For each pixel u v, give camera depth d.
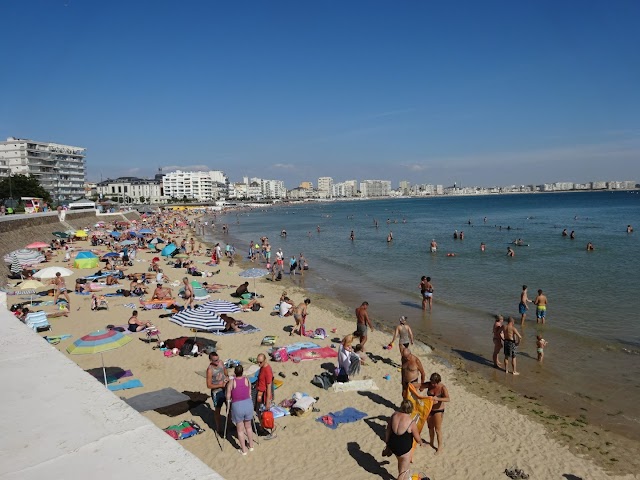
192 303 25.39
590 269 38.84
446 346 20.25
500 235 69.81
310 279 37.03
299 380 15.61
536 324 23.27
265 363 12.35
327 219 130.38
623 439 12.52
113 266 38.12
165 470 2.32
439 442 11.59
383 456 10.94
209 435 11.77
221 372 12.16
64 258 43.59
